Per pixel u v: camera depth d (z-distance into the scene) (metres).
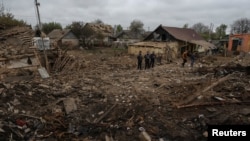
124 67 19.84
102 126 6.30
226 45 37.53
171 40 34.12
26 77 12.79
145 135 5.76
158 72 14.52
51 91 9.16
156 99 8.11
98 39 49.19
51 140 5.59
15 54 15.46
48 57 17.77
